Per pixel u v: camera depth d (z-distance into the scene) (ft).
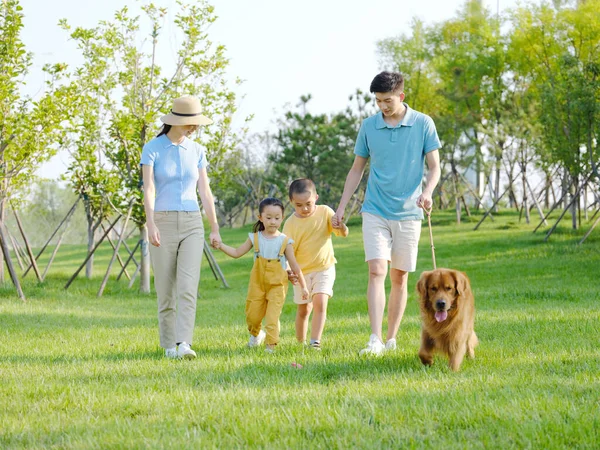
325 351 22.89
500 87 118.11
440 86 121.08
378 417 13.89
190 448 12.20
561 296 40.75
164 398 15.88
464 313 19.17
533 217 115.44
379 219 22.70
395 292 23.29
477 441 12.37
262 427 13.26
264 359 21.07
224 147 58.85
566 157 82.02
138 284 63.46
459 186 115.44
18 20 44.96
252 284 23.93
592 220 102.22
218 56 57.31
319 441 12.58
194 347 24.86
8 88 45.32
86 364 20.81
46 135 46.24
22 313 37.70
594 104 76.54
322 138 121.19
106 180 54.75
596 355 20.53
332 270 24.48
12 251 111.45
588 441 12.18
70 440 12.98
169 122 22.74
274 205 23.24
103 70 55.26
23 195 59.57
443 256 76.13
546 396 14.88
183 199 22.72
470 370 18.92
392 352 21.94
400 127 22.47
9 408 15.31
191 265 22.66
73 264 91.71
